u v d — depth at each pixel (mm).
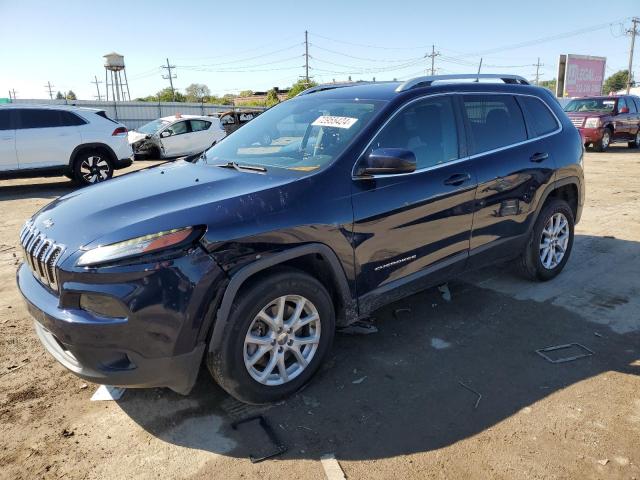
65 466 2527
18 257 5922
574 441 2660
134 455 2604
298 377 3045
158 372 2580
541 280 4836
